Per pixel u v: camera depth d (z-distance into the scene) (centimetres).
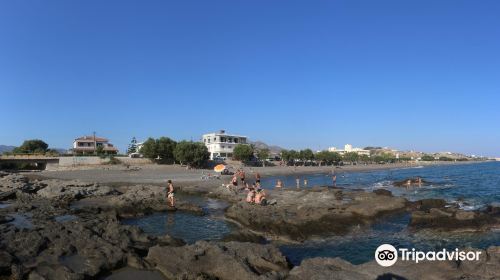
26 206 3672
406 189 6300
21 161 9556
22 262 1814
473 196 5044
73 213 3434
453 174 11519
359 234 2800
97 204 4056
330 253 2369
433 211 3131
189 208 3788
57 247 1995
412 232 2831
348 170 14662
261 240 2609
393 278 1547
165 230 2983
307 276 1603
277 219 2988
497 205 3947
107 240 2170
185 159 10575
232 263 1734
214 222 3278
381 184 7494
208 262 1811
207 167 11312
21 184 5028
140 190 4556
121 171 9231
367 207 3447
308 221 2953
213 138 15612
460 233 2769
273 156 17450
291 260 2236
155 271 1839
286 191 4728
